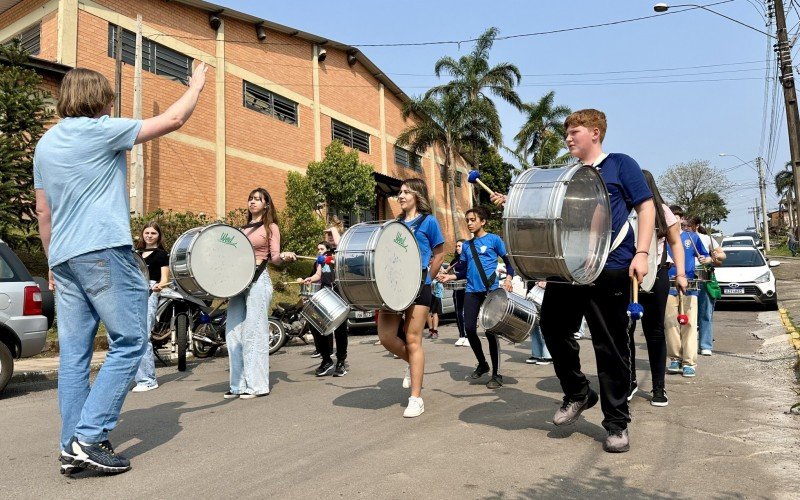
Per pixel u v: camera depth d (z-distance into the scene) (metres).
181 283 5.68
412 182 5.26
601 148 4.17
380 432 4.43
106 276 3.57
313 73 24.52
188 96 3.80
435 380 6.71
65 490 3.34
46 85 13.77
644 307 5.15
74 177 3.54
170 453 4.02
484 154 32.94
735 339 9.60
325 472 3.54
